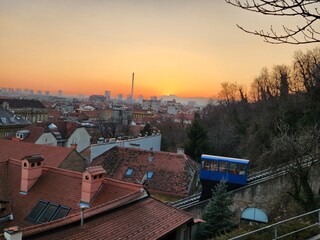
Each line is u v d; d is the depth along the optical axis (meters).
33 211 17.94
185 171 35.75
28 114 110.50
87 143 58.44
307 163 27.70
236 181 32.41
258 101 72.75
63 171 19.88
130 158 37.72
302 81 48.41
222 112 81.25
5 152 34.22
